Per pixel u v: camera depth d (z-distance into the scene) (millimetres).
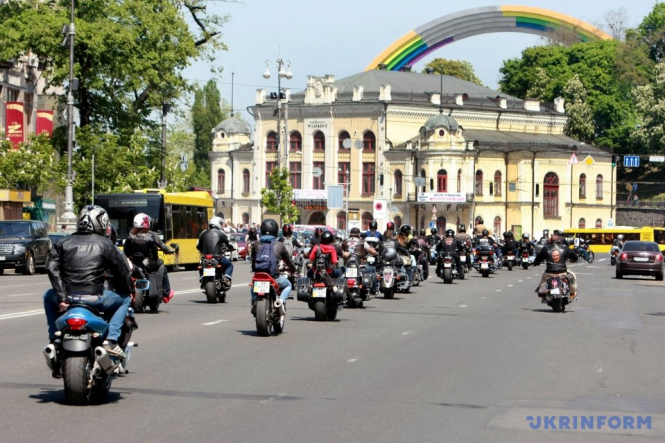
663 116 121062
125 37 60844
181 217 48938
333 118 115562
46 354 10852
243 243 72188
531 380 13438
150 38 62562
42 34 59875
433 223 90500
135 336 18281
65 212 56312
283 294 18969
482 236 50781
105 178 64750
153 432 9664
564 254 26000
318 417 10555
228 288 26812
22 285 34719
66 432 9617
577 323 22453
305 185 117375
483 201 110688
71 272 11156
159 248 23203
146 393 11930
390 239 32750
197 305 25984
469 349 16938
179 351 16062
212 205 54094
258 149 121312
